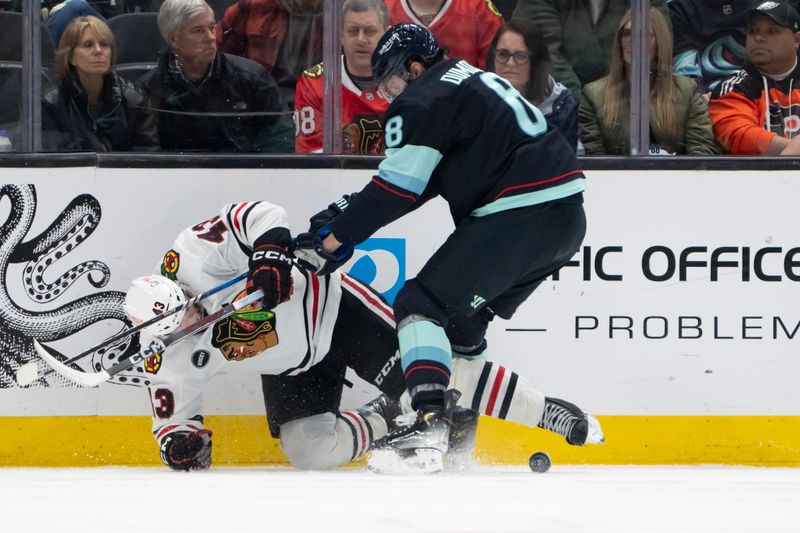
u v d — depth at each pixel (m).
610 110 17.33
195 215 16.70
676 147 17.58
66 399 16.50
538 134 13.68
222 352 14.89
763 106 17.55
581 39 17.27
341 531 8.02
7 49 16.97
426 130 13.32
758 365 16.88
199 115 17.23
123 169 16.62
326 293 15.15
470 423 15.39
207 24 17.03
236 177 16.73
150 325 14.28
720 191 16.84
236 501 10.13
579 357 16.81
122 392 16.53
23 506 9.75
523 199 13.37
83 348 16.59
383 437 15.63
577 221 13.76
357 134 17.31
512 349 16.80
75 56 16.94
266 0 17.06
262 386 16.03
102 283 16.61
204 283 14.96
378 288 16.88
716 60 17.48
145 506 9.71
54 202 16.56
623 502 10.25
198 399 15.20
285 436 15.41
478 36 17.34
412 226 16.86
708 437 16.81
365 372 15.62
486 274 13.53
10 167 16.52
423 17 17.23
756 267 16.88
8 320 16.53
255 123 17.28
